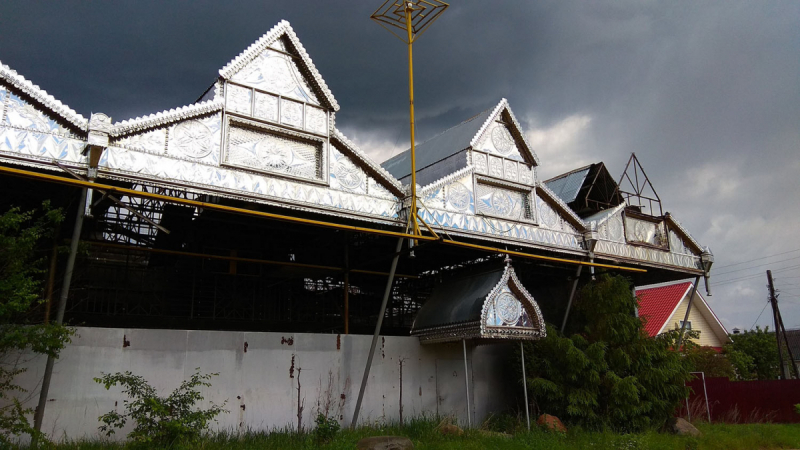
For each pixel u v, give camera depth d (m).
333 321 23.69
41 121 12.99
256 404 16.42
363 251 22.44
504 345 23.02
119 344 14.75
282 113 16.39
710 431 20.39
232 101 15.62
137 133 14.06
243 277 21.56
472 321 18.70
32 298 11.63
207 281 20.92
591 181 27.36
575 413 19.52
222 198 16.22
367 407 18.66
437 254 22.53
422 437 15.77
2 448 11.35
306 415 17.22
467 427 18.00
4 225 11.55
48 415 13.48
